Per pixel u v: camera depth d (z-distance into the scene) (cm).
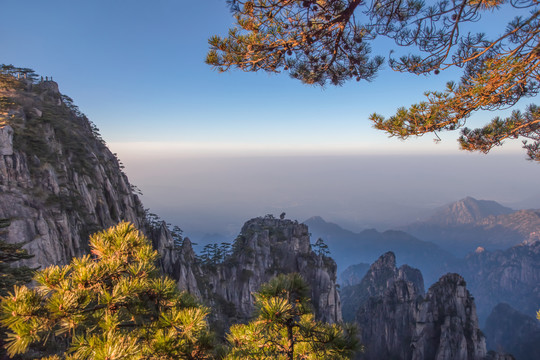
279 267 12588
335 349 693
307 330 698
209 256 12331
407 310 16438
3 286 1677
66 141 8250
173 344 567
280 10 960
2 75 8888
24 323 490
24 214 5547
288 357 678
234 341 718
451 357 13162
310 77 1166
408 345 15262
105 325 538
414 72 1105
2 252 1834
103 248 634
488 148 1377
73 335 527
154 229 9562
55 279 552
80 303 522
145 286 595
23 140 6775
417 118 1158
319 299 12219
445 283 14975
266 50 1072
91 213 7375
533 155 1355
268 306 660
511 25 923
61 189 6669
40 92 9594
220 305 10088
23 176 6119
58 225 6012
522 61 945
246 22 1013
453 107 1115
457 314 14062
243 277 11688
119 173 10000
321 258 13325
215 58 1067
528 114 1291
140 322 582
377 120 1258
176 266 8800
